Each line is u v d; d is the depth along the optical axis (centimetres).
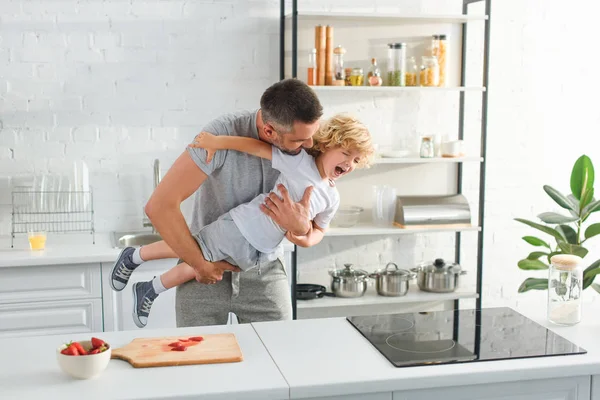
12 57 386
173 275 267
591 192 378
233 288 272
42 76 389
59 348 189
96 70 395
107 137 400
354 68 404
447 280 421
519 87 450
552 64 452
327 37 397
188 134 410
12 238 371
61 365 184
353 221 416
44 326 350
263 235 248
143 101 402
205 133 239
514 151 455
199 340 213
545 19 448
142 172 407
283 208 235
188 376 187
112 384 182
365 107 430
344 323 237
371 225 425
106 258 349
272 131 229
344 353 206
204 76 407
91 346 192
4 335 346
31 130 391
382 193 418
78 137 397
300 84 222
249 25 409
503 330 228
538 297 471
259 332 225
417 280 434
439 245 453
